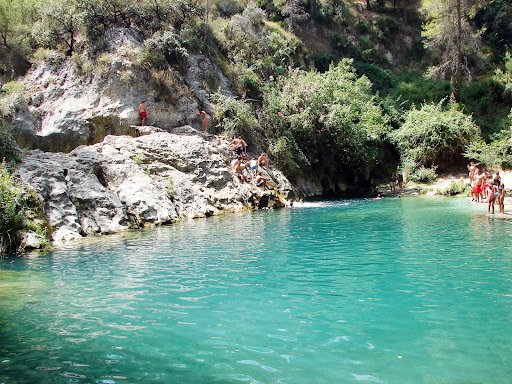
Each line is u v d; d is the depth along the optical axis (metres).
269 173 22.45
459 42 34.00
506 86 34.38
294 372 3.83
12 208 10.80
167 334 4.84
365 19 46.94
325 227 13.05
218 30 30.75
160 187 16.77
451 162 30.80
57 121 20.73
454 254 8.69
